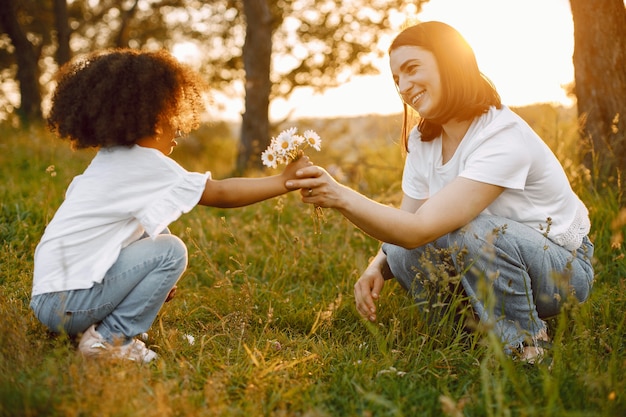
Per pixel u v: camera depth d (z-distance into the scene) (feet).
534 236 6.94
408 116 8.21
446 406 5.06
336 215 13.30
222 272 10.82
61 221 6.50
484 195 6.66
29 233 11.25
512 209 7.08
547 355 6.48
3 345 6.25
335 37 28.53
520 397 5.61
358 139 25.50
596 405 5.53
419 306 7.68
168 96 6.75
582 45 11.85
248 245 11.52
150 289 6.69
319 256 11.02
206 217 13.51
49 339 6.88
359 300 7.89
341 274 10.39
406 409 5.68
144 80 6.58
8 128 28.63
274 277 10.34
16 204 12.21
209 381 5.75
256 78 27.37
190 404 5.38
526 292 6.74
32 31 47.52
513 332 7.00
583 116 11.84
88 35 47.93
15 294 8.40
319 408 5.54
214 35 35.55
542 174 7.00
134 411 5.11
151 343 7.43
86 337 6.55
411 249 7.08
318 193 6.48
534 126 13.41
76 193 6.56
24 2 44.75
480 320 6.86
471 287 7.04
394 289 8.92
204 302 9.13
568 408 5.61
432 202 6.62
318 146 6.66
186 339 7.31
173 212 6.42
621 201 11.35
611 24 11.56
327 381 6.45
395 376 6.29
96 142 6.68
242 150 27.71
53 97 6.85
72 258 6.42
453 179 7.23
